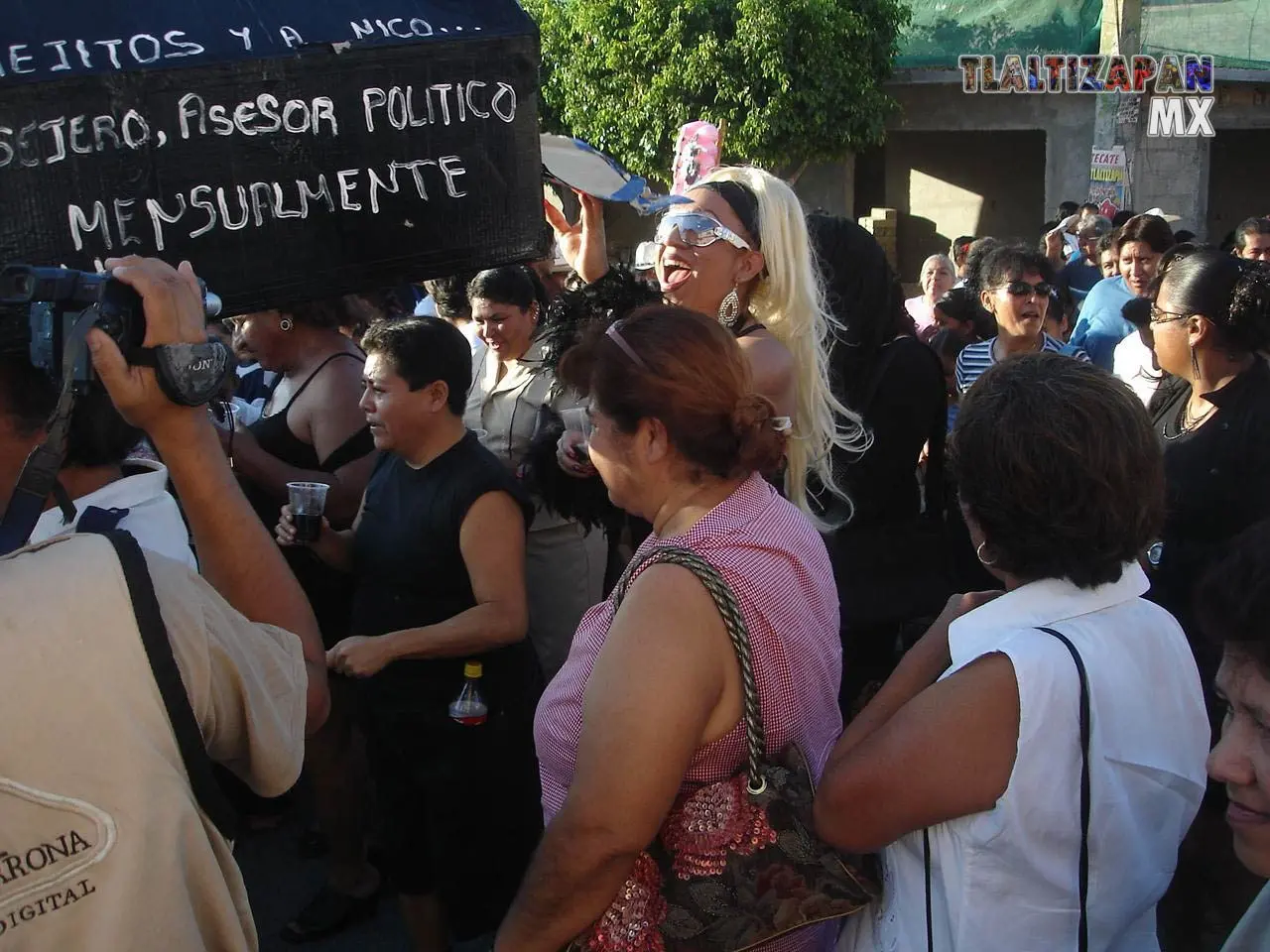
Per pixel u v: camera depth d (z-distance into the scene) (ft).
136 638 3.90
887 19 42.73
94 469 5.00
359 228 6.24
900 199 55.77
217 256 5.79
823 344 9.42
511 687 9.49
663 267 8.65
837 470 9.53
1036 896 4.90
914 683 5.52
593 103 43.57
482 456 9.46
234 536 4.70
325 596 11.63
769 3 40.34
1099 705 4.86
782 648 5.30
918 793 4.87
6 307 4.08
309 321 12.07
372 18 6.20
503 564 9.15
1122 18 38.86
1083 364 5.22
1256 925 4.53
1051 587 5.16
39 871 3.77
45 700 3.74
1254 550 4.09
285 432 12.19
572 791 5.12
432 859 9.77
